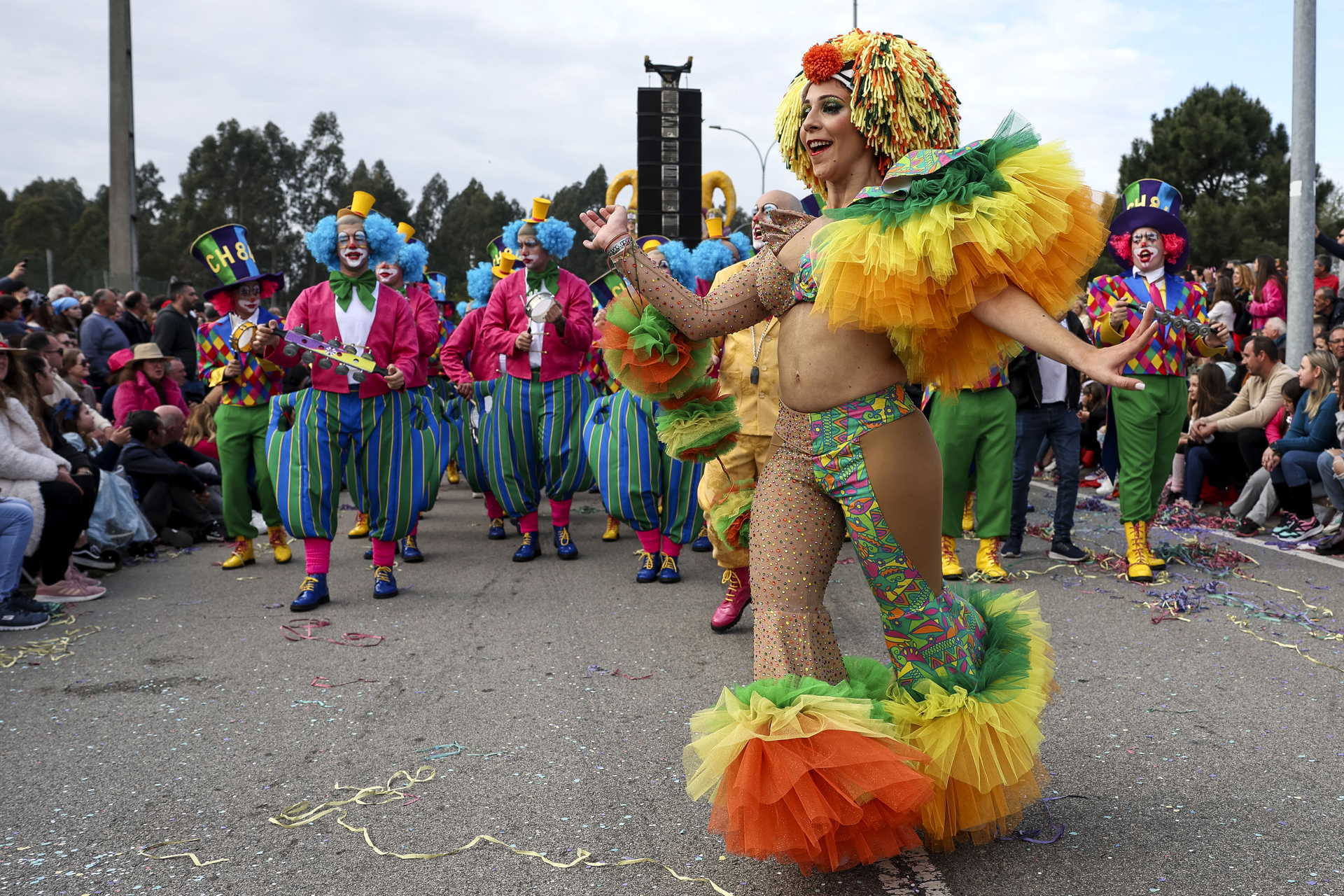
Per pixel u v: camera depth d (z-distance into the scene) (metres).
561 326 7.11
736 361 4.98
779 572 2.69
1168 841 2.86
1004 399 6.29
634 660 4.77
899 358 2.62
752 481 4.95
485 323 7.34
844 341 2.59
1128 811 3.05
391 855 2.89
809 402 2.65
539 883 2.71
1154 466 6.41
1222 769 3.35
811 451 2.66
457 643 5.09
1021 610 3.03
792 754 2.35
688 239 20.98
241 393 6.97
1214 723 3.79
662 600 6.01
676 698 4.21
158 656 4.94
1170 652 4.73
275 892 2.70
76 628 5.50
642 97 20.73
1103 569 6.72
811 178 2.93
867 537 2.62
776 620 2.68
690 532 6.39
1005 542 7.41
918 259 2.34
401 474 6.03
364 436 5.94
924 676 2.69
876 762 2.38
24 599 5.64
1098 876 2.67
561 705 4.14
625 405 6.33
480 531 8.78
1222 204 40.44
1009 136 2.49
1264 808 3.06
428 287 8.97
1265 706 3.97
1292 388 8.38
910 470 2.58
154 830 3.07
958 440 6.29
